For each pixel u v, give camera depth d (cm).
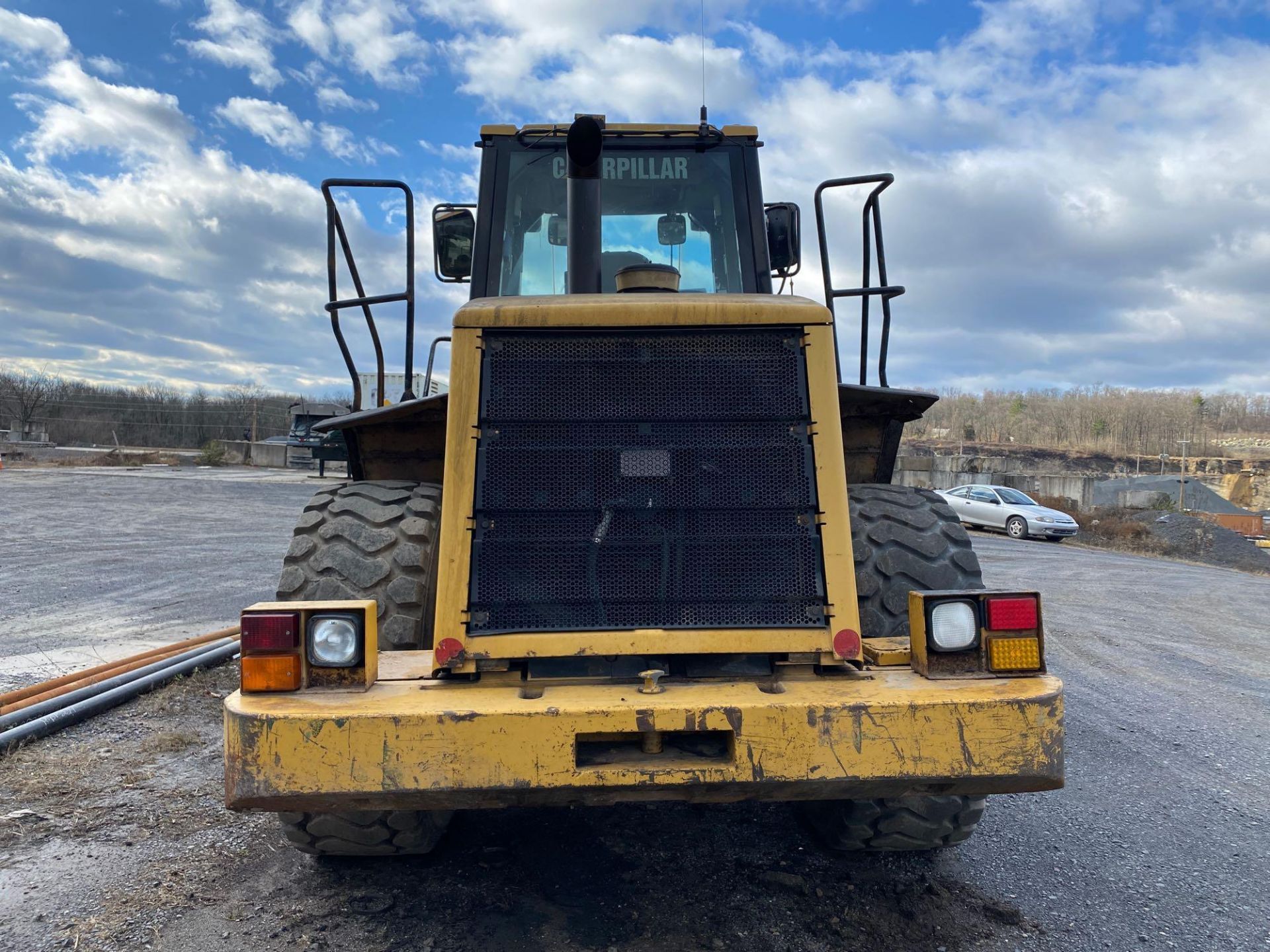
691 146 416
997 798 388
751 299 269
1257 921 279
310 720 213
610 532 250
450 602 241
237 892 281
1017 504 2312
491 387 256
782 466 257
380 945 252
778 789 221
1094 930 271
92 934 254
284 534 1347
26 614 727
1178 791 402
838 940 259
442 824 303
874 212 375
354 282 373
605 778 215
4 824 328
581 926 263
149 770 389
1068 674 655
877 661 254
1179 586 1354
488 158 407
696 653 241
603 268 407
